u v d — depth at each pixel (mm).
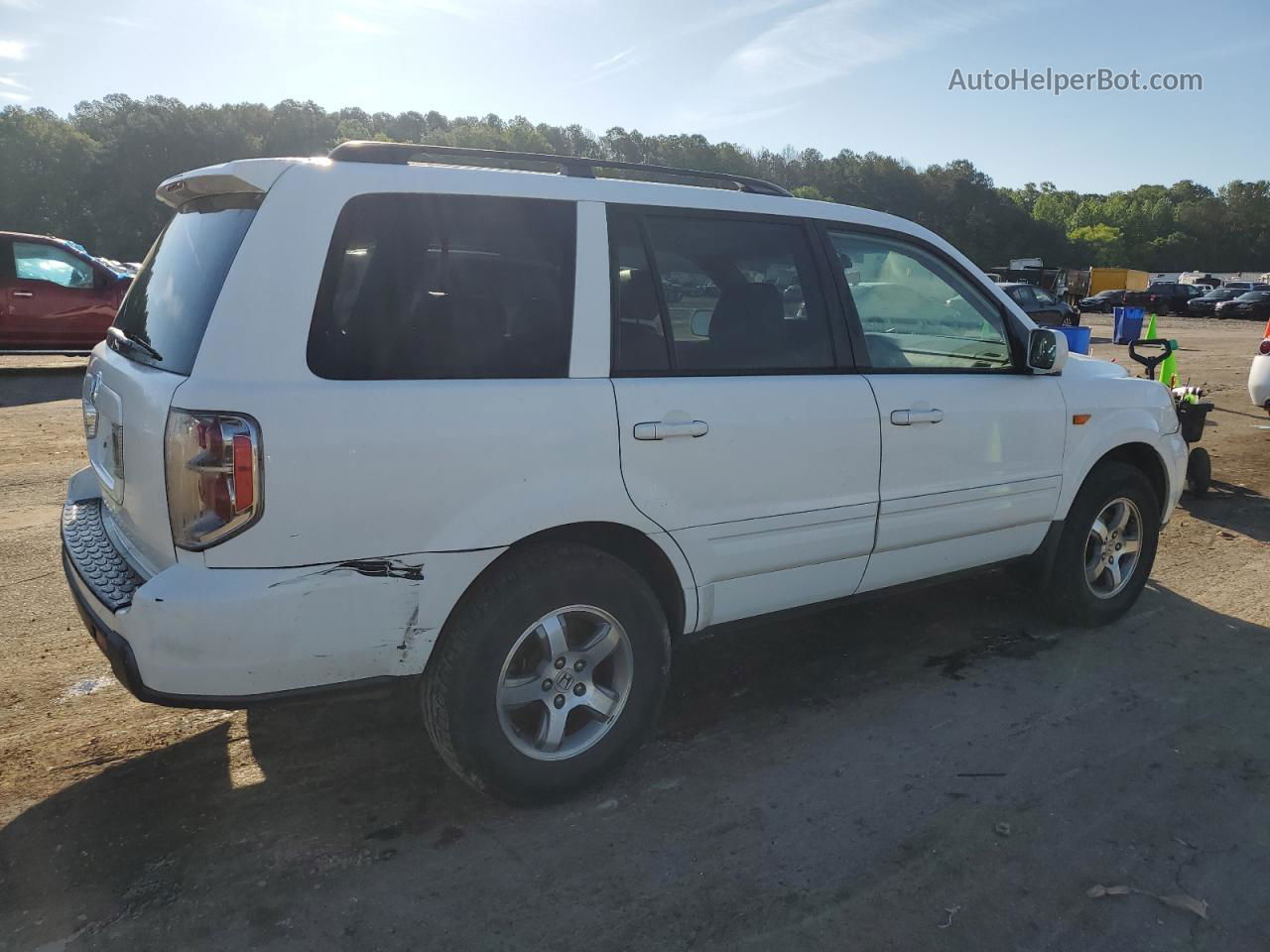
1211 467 8266
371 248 2539
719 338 3109
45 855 2607
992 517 3846
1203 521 6457
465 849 2676
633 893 2492
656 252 3006
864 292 3539
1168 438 4535
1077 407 4074
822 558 3355
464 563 2564
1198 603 4801
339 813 2842
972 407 3674
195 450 2281
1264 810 2920
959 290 3826
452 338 2609
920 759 3213
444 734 2664
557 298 2783
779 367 3217
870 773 3119
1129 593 4508
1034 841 2740
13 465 7309
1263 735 3404
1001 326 3945
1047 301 22609
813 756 3230
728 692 3729
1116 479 4262
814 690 3752
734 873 2584
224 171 2562
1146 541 4508
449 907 2426
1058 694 3725
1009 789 3020
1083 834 2779
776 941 2318
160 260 2994
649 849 2688
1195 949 2312
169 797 2904
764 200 3326
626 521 2838
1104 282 54375
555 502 2676
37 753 3145
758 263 3250
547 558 2721
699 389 2975
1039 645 4230
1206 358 19547
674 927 2365
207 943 2281
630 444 2805
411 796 2943
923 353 3686
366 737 3312
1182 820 2857
